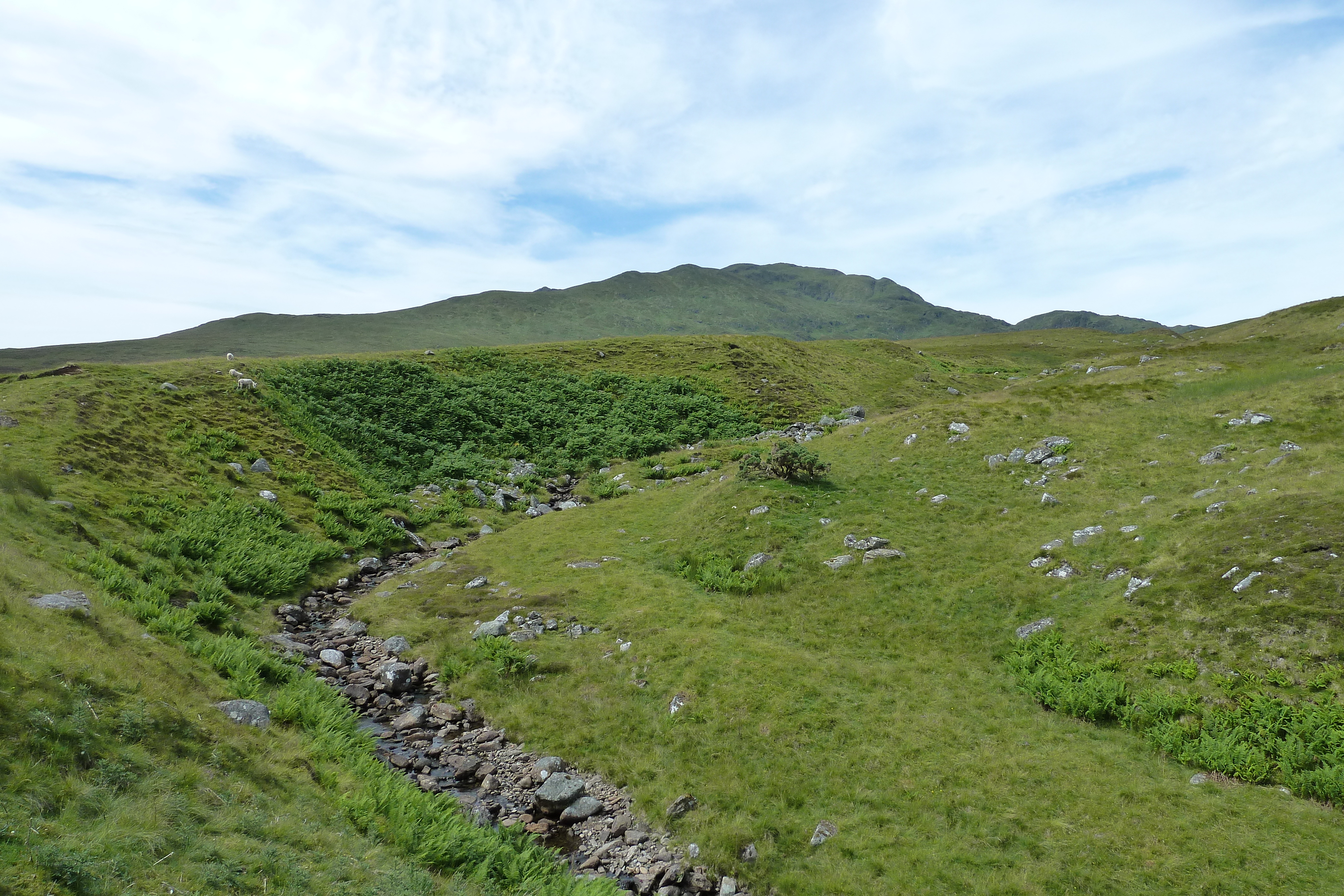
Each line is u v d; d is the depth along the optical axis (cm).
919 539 2773
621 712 1855
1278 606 1734
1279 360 4453
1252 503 2264
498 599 2625
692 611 2442
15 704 1090
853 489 3356
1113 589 2139
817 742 1675
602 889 1227
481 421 5450
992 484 3192
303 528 3262
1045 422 3753
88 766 1072
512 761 1716
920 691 1889
